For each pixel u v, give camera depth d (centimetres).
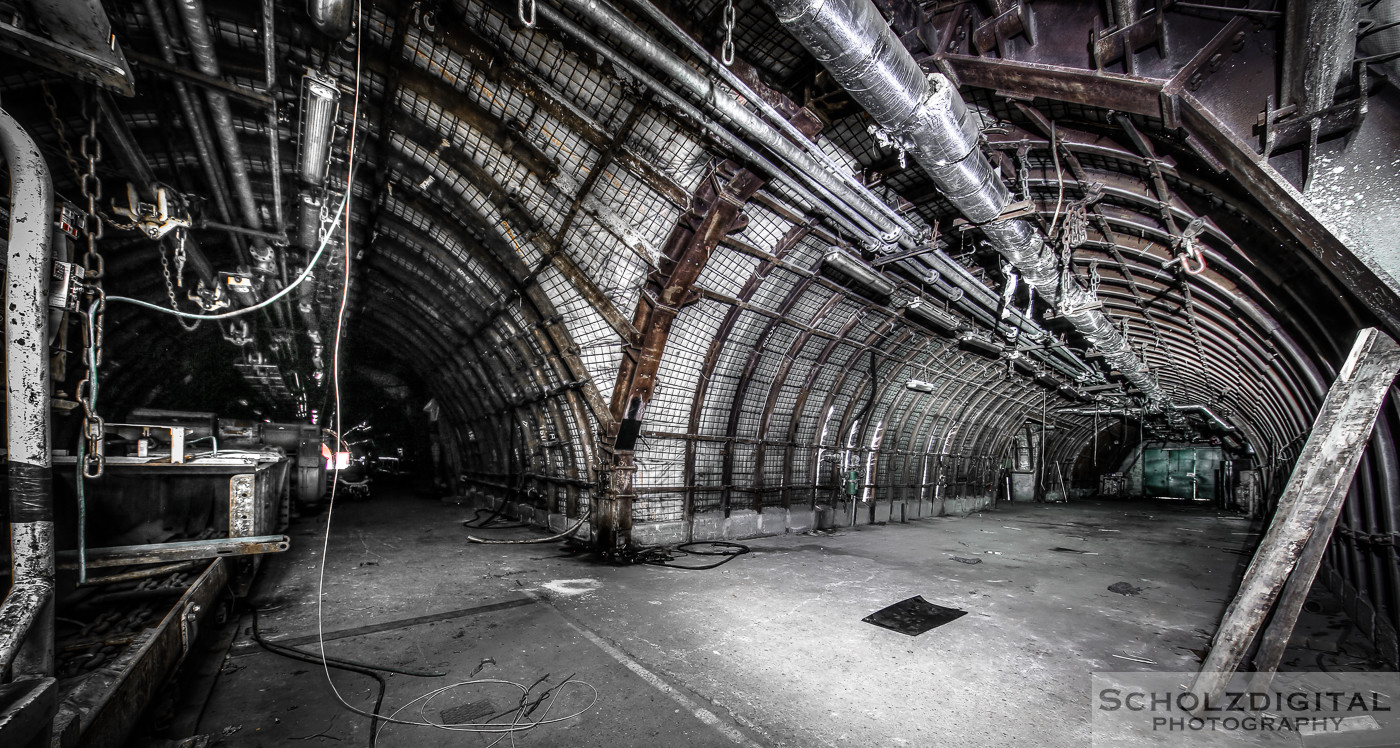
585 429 923
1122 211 611
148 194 536
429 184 768
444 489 1838
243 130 655
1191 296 797
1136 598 732
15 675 253
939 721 375
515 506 1248
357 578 702
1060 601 701
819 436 1262
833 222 786
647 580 720
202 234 822
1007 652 508
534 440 1159
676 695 398
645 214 727
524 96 597
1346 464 382
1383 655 506
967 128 425
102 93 377
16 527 259
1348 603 646
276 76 529
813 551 973
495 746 330
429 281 1115
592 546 888
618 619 559
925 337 1277
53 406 329
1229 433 2248
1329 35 271
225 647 467
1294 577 405
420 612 570
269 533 697
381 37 555
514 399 1170
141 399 1103
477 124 636
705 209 699
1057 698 415
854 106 565
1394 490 473
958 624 584
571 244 788
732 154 649
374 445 2150
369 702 378
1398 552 469
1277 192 325
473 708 373
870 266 893
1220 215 496
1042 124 490
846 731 358
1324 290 447
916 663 473
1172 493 2911
